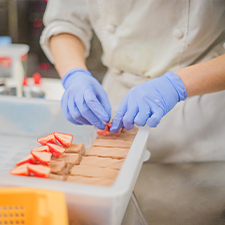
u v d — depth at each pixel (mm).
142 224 754
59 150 861
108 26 1199
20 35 3334
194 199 924
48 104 1065
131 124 905
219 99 1202
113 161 837
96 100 927
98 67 3607
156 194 951
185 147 1242
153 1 1048
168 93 910
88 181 719
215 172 1106
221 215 846
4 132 1119
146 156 929
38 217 493
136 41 1171
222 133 1222
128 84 1283
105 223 596
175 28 1091
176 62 1160
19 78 1574
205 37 1079
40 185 574
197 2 1010
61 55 1206
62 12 1294
